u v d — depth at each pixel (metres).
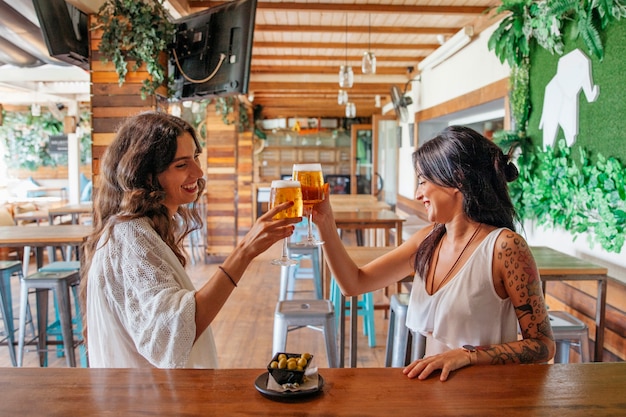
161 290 1.19
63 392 0.95
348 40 6.67
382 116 10.27
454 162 1.39
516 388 0.98
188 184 1.40
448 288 1.40
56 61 4.68
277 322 2.79
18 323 4.81
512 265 1.32
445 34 6.11
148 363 1.27
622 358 2.81
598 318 2.68
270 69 8.66
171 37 3.93
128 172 1.32
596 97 3.04
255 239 1.23
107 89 3.95
